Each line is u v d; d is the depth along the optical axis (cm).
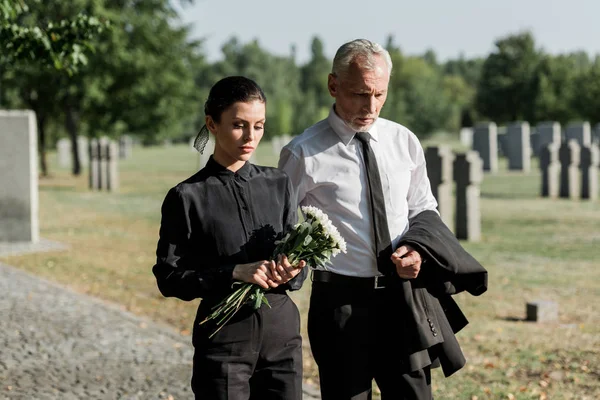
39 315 947
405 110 9444
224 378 349
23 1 777
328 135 403
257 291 338
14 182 1589
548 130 3700
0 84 3356
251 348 353
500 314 945
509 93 7338
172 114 3662
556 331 853
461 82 14862
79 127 3969
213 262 351
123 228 1850
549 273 1216
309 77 16050
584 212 2016
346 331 393
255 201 359
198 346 358
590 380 671
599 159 2325
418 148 414
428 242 383
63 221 1988
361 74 380
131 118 3553
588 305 991
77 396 655
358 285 395
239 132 347
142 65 3341
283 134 10456
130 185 3150
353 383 395
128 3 3356
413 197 420
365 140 397
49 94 3416
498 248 1474
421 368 391
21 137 1579
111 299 1069
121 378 704
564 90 6856
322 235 341
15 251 1495
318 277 401
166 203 352
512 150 3556
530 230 1716
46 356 774
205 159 2955
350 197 396
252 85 349
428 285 396
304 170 402
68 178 3562
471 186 1570
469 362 738
